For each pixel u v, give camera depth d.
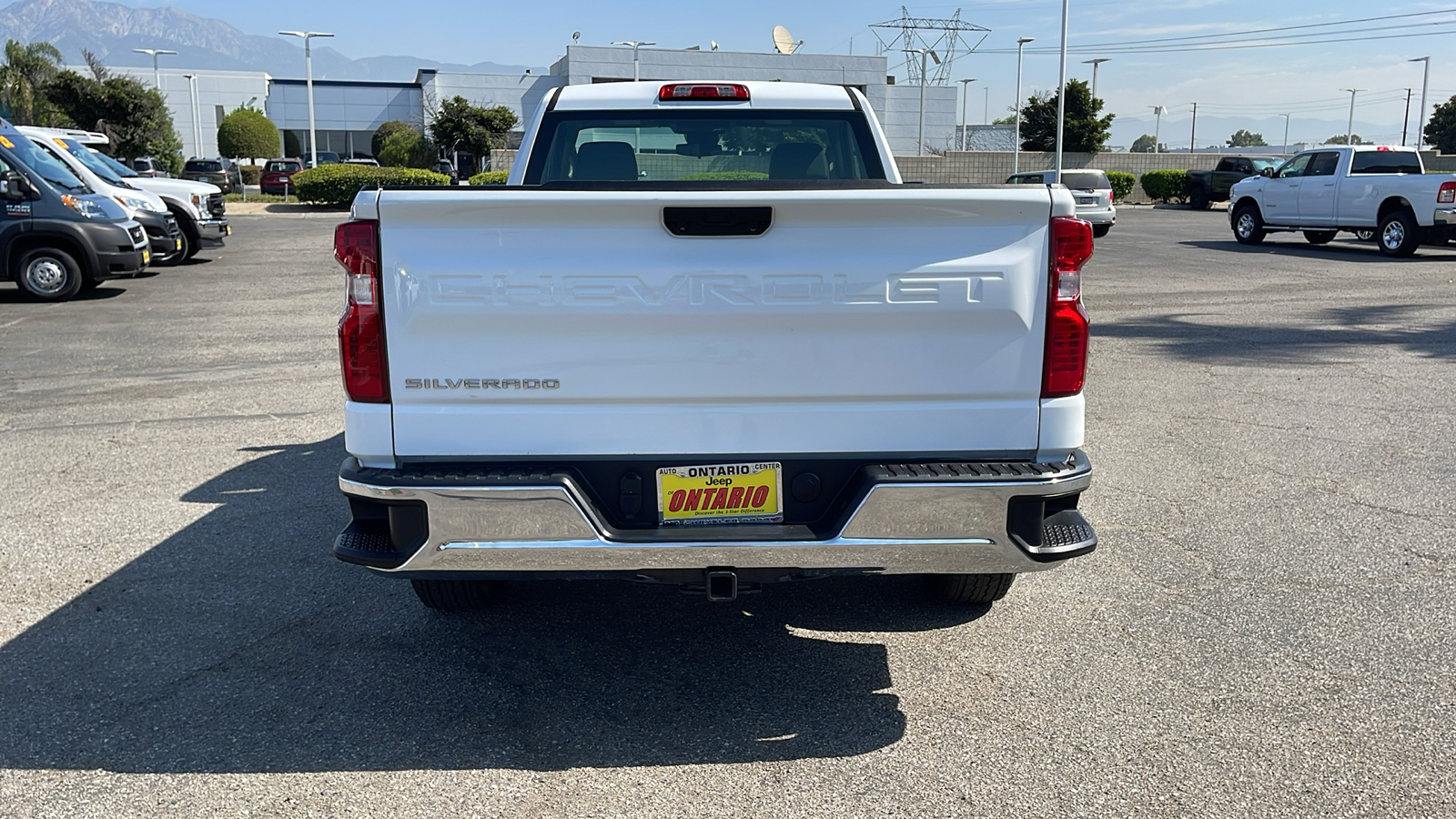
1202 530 5.19
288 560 4.86
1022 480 3.10
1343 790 3.01
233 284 16.09
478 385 3.13
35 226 13.95
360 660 3.89
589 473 3.21
